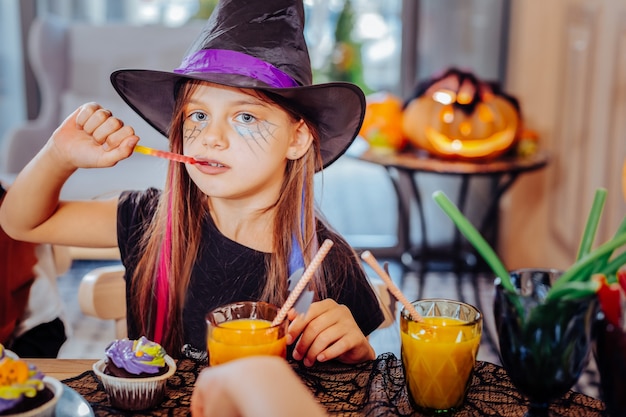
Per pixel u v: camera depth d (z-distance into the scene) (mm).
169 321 1162
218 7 1083
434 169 2416
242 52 1041
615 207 2430
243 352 851
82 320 2770
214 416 647
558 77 3123
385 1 3961
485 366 1008
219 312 929
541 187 3285
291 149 1121
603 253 801
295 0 1074
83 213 1199
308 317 1014
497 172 2426
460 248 3492
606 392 833
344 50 4031
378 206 4465
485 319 2812
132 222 1208
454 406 880
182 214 1146
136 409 875
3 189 1283
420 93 2600
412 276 3287
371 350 1063
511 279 898
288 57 1061
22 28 3686
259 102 1042
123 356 880
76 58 3461
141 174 3168
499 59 3426
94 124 1073
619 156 2393
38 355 1320
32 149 3203
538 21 3152
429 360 863
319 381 956
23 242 1276
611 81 2486
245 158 1050
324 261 1174
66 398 852
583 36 2803
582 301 810
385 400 906
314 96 1062
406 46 3494
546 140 3207
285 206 1142
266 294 1140
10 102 3916
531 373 836
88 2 3912
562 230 3014
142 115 1191
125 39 3512
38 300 1317
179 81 1097
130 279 1196
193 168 1064
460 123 2473
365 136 2645
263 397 591
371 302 1204
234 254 1144
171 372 897
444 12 3457
